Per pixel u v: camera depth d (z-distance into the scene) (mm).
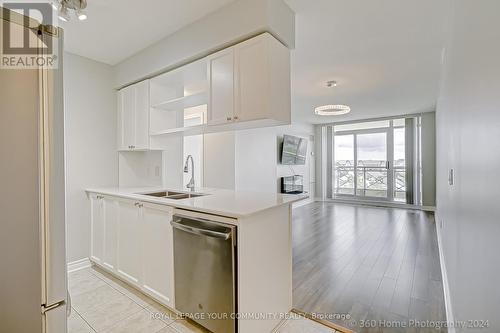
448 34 2166
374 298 2189
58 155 817
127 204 2318
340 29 2326
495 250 808
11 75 719
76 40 2557
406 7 1997
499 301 755
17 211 731
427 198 6141
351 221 5043
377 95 4559
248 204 1796
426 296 2217
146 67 2738
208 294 1655
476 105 1112
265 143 5062
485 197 943
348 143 7523
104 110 3100
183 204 1815
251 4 1891
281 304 1896
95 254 2752
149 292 2080
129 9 2055
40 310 786
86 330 1775
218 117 2176
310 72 3402
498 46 805
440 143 3855
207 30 2156
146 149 2943
